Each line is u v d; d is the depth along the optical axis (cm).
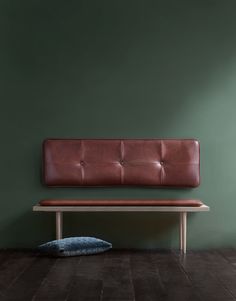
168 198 413
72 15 415
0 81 415
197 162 411
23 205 415
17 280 292
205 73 416
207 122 416
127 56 416
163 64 416
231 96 414
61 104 416
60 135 416
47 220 416
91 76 416
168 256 374
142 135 416
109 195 414
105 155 413
